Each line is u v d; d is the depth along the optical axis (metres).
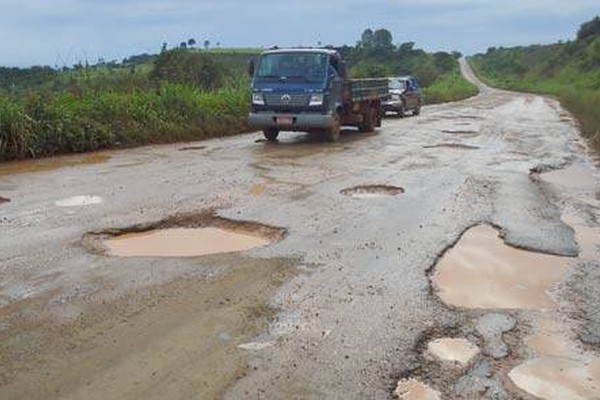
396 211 8.54
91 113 15.00
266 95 15.63
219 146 15.45
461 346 4.59
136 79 20.03
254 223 7.79
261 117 15.70
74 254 6.46
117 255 6.52
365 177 11.08
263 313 5.05
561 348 4.61
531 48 118.00
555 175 12.25
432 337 4.71
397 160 13.23
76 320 4.87
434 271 6.20
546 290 5.78
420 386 4.02
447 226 7.80
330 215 8.25
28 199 8.95
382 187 10.25
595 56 70.31
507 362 4.38
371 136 18.17
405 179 10.98
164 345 4.47
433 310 5.20
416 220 8.07
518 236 7.43
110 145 14.73
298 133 18.61
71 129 13.84
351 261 6.37
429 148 15.48
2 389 3.88
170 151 14.36
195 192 9.49
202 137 17.50
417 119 26.03
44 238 7.00
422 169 12.10
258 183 10.31
